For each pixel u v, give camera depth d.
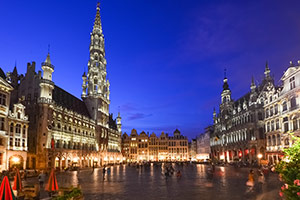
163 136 160.62
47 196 22.27
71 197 16.34
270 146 69.81
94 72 111.19
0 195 9.95
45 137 66.31
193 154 161.75
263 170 43.69
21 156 54.09
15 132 53.25
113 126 139.38
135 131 163.00
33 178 43.06
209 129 135.00
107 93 121.00
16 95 73.06
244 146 84.06
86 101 108.31
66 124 78.94
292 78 58.41
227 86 112.94
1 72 52.94
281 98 62.72
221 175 44.78
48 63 71.00
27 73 73.06
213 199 20.75
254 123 78.75
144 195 23.38
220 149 112.31
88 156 91.88
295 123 57.06
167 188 28.11
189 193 24.16
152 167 84.94
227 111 108.38
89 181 37.06
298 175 9.45
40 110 67.25
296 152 10.85
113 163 114.12
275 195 21.27
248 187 27.73
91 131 100.12
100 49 115.62
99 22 120.00
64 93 90.38
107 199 21.42
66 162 75.38
